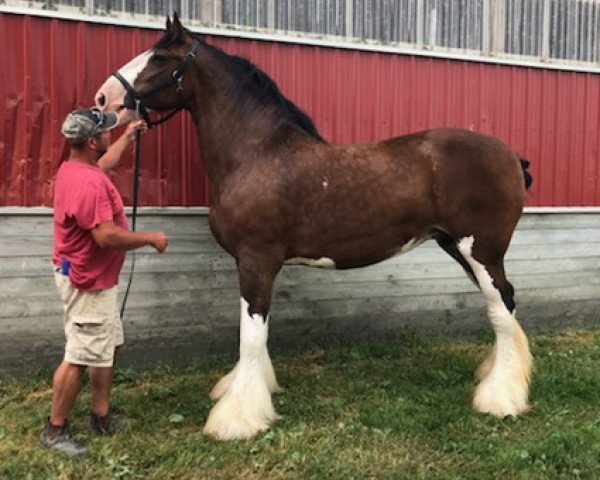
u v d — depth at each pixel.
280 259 3.50
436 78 5.11
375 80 4.92
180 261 4.51
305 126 3.70
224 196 3.52
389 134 4.99
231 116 3.60
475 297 5.36
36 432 3.29
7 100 4.02
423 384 4.10
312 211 3.48
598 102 5.66
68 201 2.87
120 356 4.39
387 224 3.56
